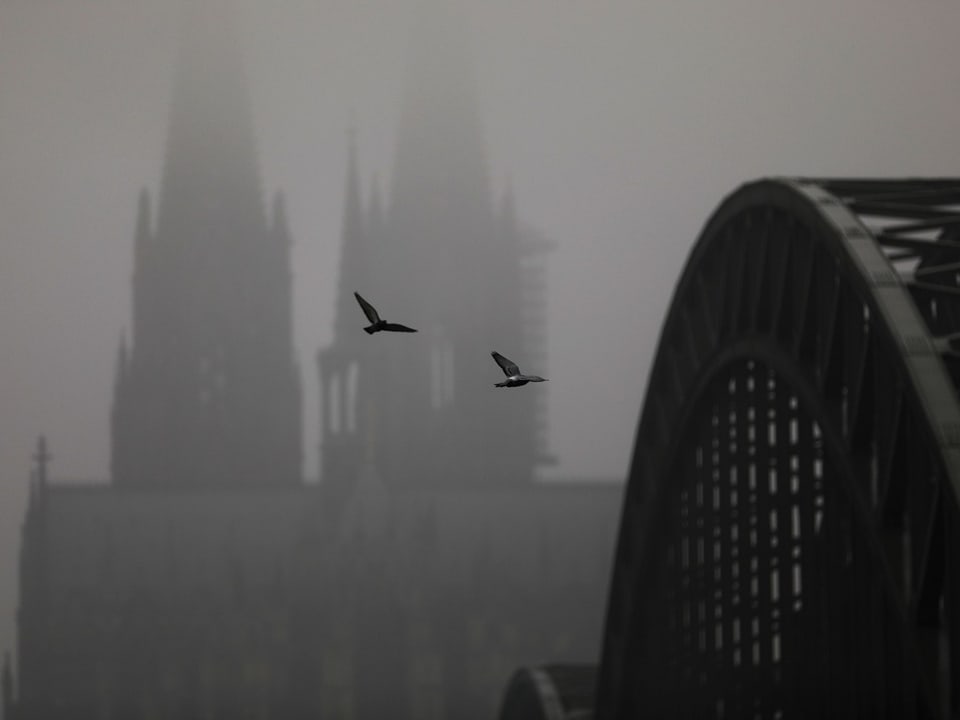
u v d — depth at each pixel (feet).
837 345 293.23
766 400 378.32
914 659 248.73
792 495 366.22
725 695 404.57
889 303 258.16
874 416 277.64
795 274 312.71
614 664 486.79
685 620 468.34
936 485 235.61
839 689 331.16
